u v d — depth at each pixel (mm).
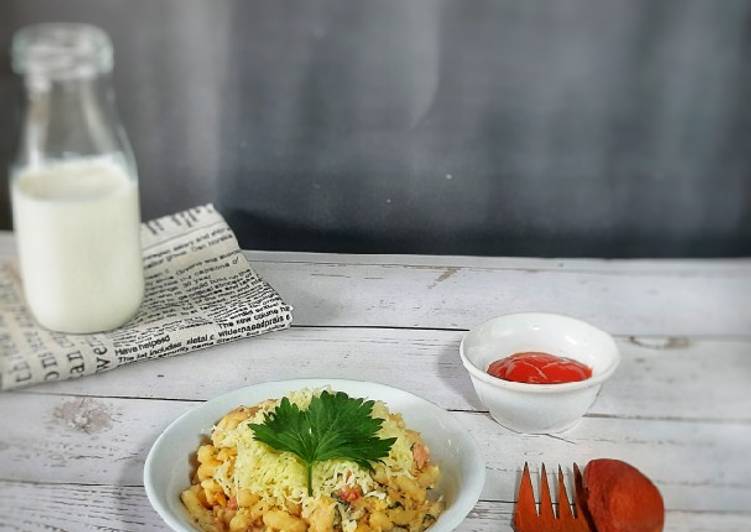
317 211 769
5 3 717
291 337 643
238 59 730
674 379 668
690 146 769
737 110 762
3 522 510
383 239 782
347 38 724
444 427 529
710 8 732
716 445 624
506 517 519
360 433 498
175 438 521
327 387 548
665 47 740
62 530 512
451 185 767
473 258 758
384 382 607
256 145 753
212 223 730
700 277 756
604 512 524
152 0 711
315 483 489
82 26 723
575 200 777
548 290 723
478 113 749
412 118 747
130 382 603
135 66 729
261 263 725
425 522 486
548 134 758
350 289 695
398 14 719
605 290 733
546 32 729
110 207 606
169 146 753
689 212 774
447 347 641
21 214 612
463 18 722
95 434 565
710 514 596
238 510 488
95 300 619
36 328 625
